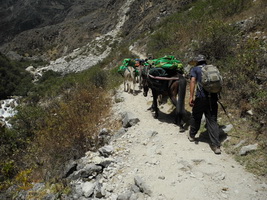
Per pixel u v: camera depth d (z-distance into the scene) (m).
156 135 5.78
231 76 6.58
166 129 6.03
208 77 4.50
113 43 50.75
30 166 6.30
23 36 94.75
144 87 8.30
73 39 74.62
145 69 8.00
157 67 6.02
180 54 10.92
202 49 8.84
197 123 5.05
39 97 23.73
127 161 4.95
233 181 3.84
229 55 8.00
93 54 51.16
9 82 43.16
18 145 8.94
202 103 4.77
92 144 6.24
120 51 27.53
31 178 5.64
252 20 9.49
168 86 5.83
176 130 5.89
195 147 4.96
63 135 6.55
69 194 4.31
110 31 61.09
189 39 12.58
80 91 10.57
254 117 5.12
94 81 12.71
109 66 24.20
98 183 4.30
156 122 6.57
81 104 8.78
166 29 18.78
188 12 20.59
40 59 76.06
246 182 3.77
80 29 76.56
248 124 5.10
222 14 12.87
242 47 8.05
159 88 6.01
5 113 26.42
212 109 4.79
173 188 3.88
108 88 11.38
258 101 5.37
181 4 31.88
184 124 6.18
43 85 37.25
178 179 4.06
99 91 10.87
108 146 5.56
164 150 5.04
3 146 8.47
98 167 4.81
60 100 12.17
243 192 3.59
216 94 4.76
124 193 3.91
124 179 4.34
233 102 5.98
